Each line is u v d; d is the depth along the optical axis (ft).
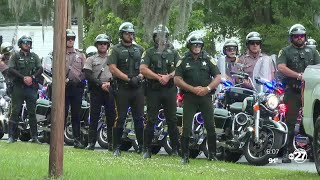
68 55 76.54
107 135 73.31
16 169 48.08
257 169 58.29
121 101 66.74
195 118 67.82
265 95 63.62
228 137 65.57
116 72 66.23
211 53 128.98
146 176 47.26
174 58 65.41
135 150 73.72
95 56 73.20
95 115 73.72
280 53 65.77
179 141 67.36
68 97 76.74
